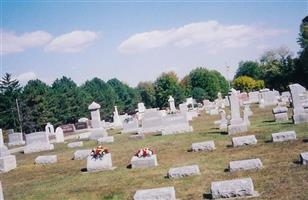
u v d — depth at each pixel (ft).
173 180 45.21
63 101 249.34
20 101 218.59
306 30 266.57
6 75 230.07
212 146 64.03
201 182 42.14
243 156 53.83
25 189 53.21
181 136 88.43
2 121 217.56
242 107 161.99
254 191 35.50
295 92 79.00
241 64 462.19
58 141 121.70
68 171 63.36
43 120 223.30
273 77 272.31
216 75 365.81
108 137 99.55
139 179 48.67
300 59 246.27
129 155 71.05
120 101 327.88
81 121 204.13
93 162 59.47
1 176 68.39
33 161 82.84
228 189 34.58
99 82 388.16
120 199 40.27
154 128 110.32
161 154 66.85
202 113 167.12
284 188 35.12
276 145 58.34
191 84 328.49
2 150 75.66
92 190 46.32
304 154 44.47
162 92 279.69
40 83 271.90
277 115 89.04
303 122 77.66
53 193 47.85
